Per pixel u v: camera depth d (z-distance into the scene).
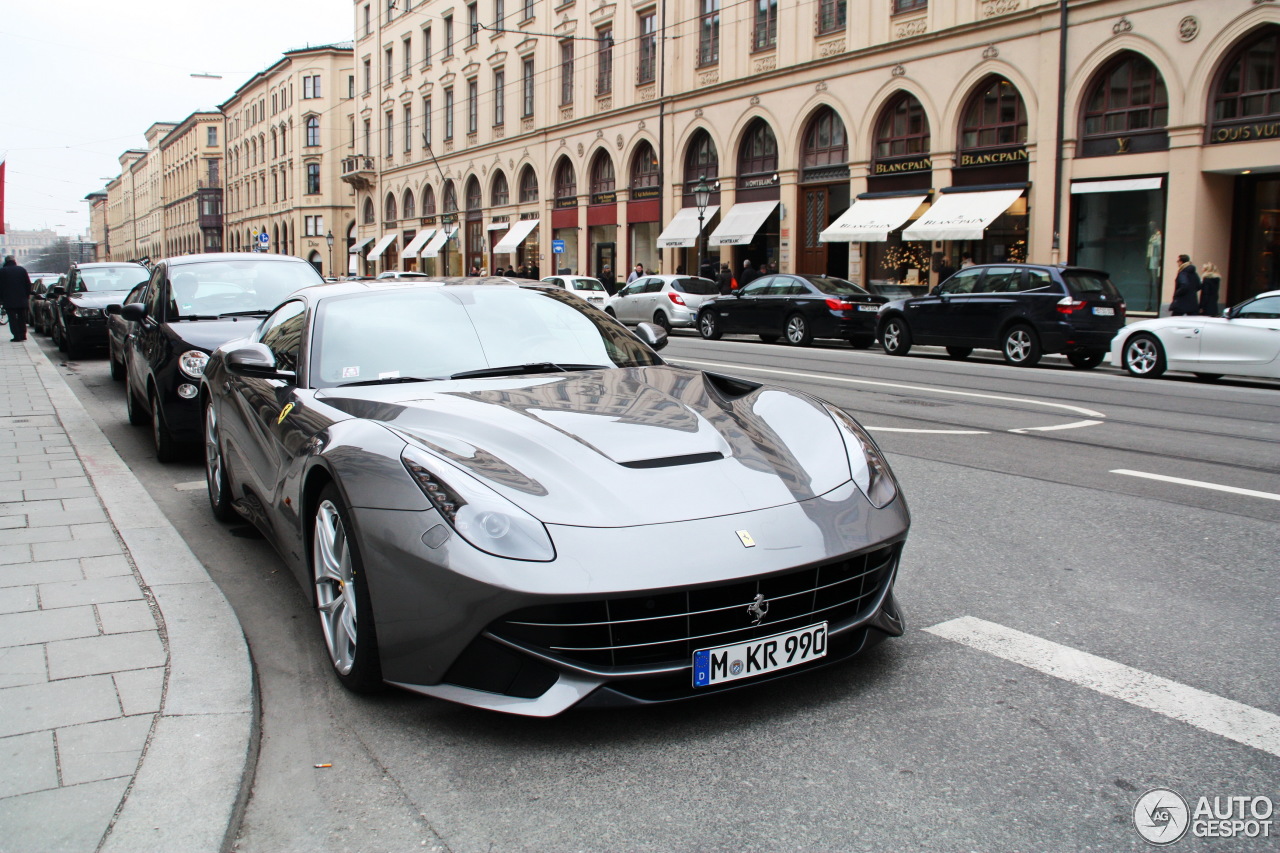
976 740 2.67
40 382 11.27
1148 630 3.50
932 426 8.55
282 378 3.80
